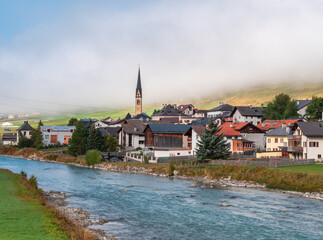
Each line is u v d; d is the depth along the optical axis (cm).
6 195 4262
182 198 5250
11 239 2556
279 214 4231
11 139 19012
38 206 3841
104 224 3806
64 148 15312
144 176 7888
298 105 17888
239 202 4938
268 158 8275
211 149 8475
